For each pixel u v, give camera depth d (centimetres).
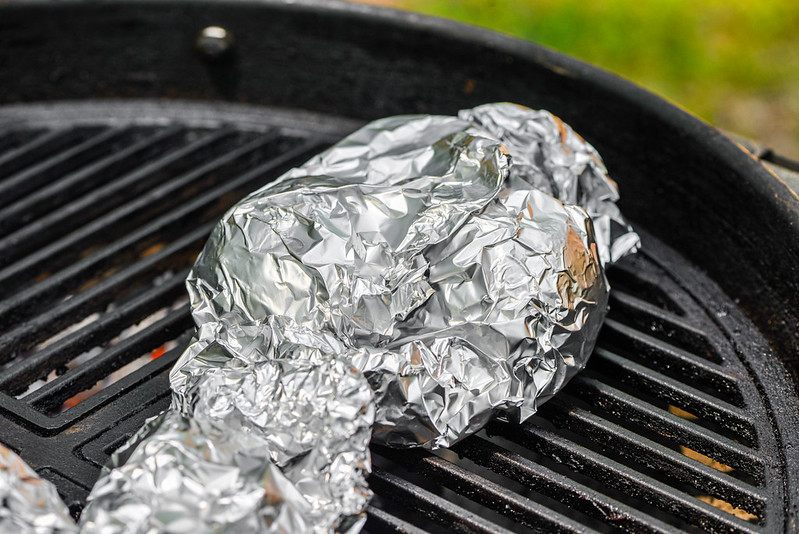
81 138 68
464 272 53
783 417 56
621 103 62
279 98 69
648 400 59
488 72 65
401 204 54
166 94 69
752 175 58
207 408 51
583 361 54
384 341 53
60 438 54
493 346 53
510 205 55
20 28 67
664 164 62
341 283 53
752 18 140
